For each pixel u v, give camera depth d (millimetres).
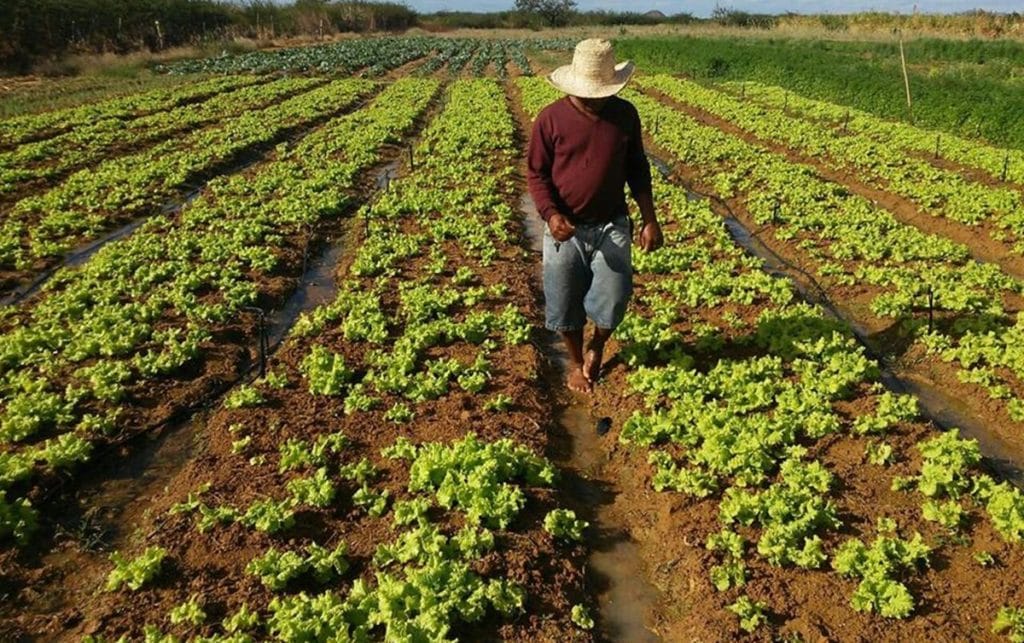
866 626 5242
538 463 6867
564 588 5723
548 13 100438
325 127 23906
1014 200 14336
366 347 9336
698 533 6176
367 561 5879
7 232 13523
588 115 6816
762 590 5586
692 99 29094
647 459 7082
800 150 20234
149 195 16188
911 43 42562
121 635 5211
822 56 37469
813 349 8695
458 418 7734
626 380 8391
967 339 9039
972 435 7828
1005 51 38375
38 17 41594
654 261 11492
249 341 9891
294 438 7352
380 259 12156
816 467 6676
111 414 7836
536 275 11930
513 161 19297
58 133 22469
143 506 6797
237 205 14977
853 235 12758
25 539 6176
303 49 56781
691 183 17672
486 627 5309
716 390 7969
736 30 62312
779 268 12430
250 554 5918
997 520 6051
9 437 7398
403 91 32219
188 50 48719
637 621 5555
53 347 9258
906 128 22125
